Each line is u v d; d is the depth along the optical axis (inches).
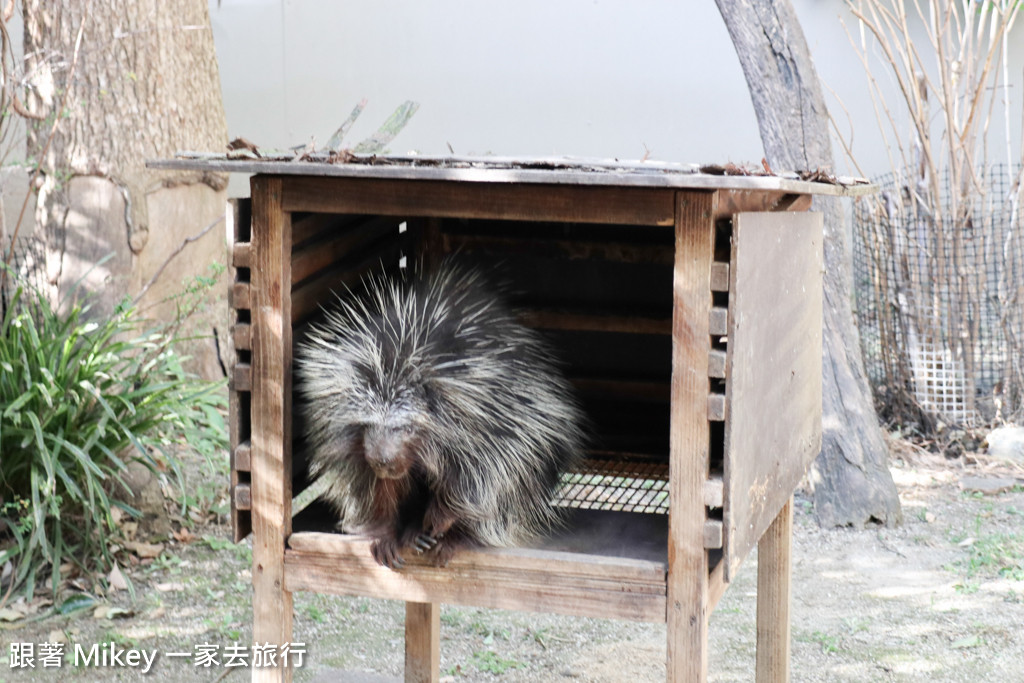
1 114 180.7
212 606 164.6
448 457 86.0
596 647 156.5
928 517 206.5
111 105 201.0
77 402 166.2
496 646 156.0
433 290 96.7
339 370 86.8
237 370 84.7
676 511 78.9
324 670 145.5
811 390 107.1
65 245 201.5
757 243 79.9
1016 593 172.6
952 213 243.6
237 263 83.1
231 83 332.2
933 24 239.9
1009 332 251.8
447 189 79.1
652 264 118.2
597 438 125.2
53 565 162.1
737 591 178.5
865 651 152.9
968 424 248.5
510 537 88.9
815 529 203.3
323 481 107.4
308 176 80.7
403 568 85.4
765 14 201.9
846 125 324.2
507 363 92.4
